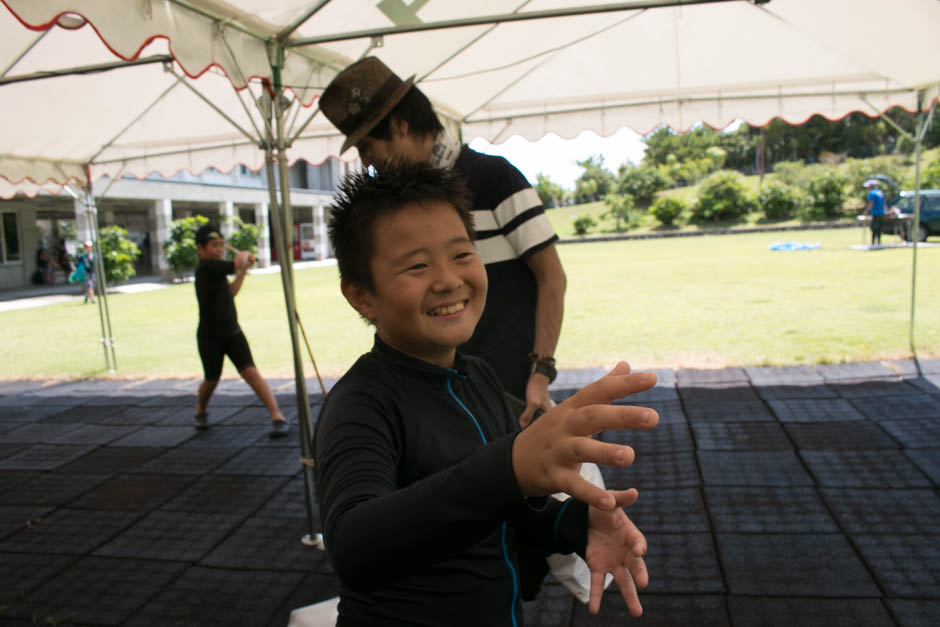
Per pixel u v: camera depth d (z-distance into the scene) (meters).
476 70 5.19
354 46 3.81
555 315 2.16
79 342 10.37
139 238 28.81
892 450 4.01
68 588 3.09
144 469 4.68
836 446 4.15
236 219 24.61
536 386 2.13
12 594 3.06
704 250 21.91
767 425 4.62
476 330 2.18
